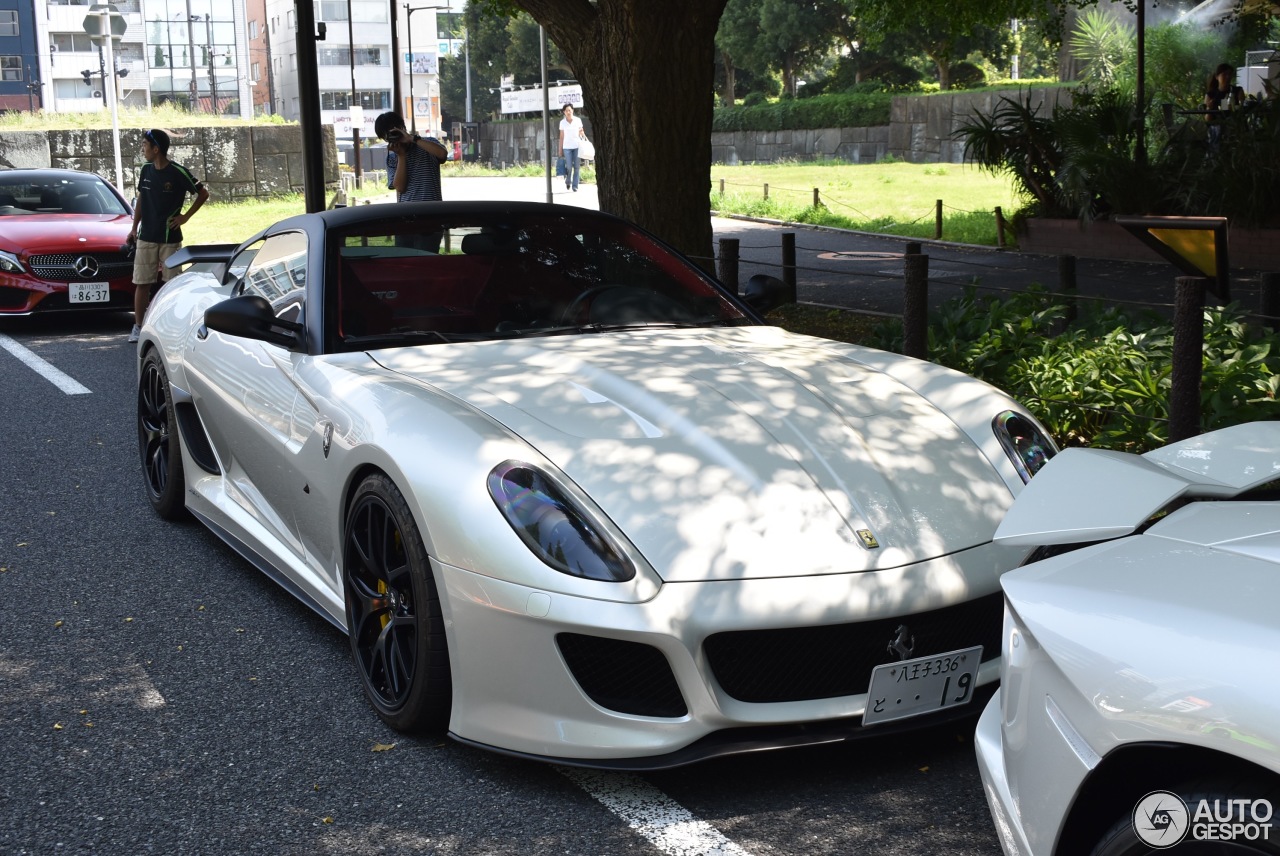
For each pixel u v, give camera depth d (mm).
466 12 76000
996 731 2254
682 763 2725
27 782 3033
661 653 2725
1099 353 5887
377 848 2703
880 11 18047
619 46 9133
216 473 4812
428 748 3164
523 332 4051
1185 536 2027
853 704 2818
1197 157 14672
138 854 2699
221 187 27906
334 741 3219
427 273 4180
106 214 12211
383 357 3787
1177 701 1713
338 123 60219
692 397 3373
